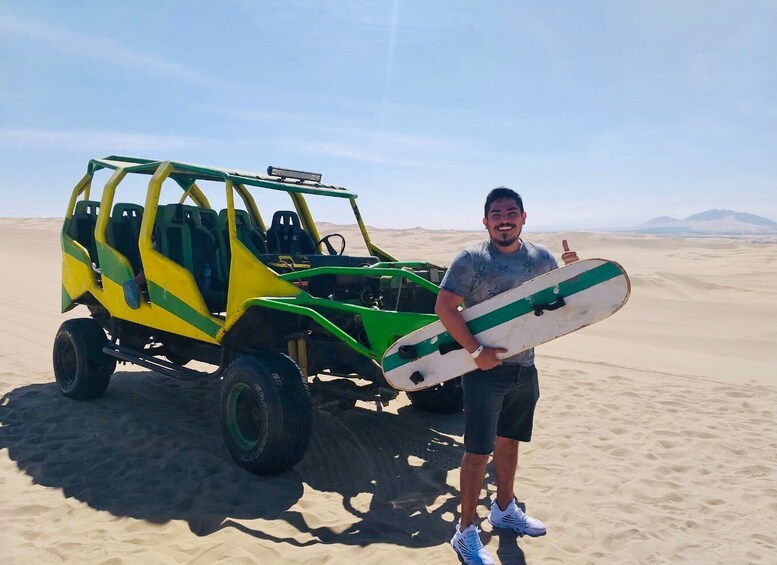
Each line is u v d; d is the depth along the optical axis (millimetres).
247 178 5562
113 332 6523
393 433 5945
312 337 5371
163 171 5730
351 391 5301
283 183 5934
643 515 4320
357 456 5336
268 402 4527
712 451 5660
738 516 4352
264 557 3576
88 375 6508
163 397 6914
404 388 3688
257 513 4160
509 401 3637
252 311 5016
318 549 3662
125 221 6699
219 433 5773
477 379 3457
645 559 3734
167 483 4617
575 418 6574
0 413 6207
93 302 7000
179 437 5617
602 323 14828
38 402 6582
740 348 11844
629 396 7531
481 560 3475
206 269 6309
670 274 23844
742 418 6676
